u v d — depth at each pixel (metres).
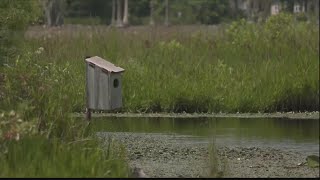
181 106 69.44
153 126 59.44
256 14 181.00
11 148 32.31
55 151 32.16
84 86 55.75
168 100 69.12
